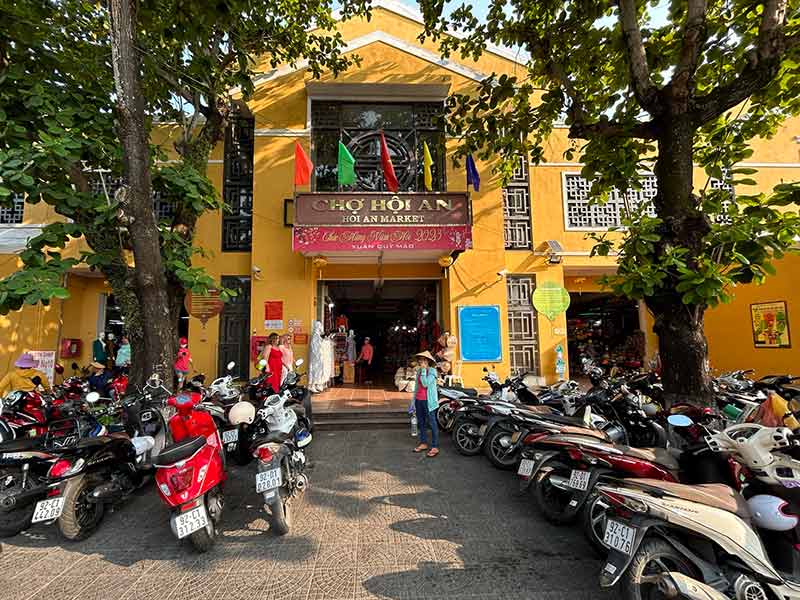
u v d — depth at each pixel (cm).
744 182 434
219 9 539
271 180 959
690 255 418
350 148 973
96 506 364
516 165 707
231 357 955
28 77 489
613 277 439
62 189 471
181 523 302
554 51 604
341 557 313
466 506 402
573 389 648
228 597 267
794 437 259
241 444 532
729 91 424
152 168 530
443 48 691
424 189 971
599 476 310
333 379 1099
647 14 577
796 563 242
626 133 500
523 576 286
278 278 941
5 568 307
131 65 449
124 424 458
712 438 271
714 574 229
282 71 983
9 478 391
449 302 965
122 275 548
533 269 1015
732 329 1016
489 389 928
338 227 853
